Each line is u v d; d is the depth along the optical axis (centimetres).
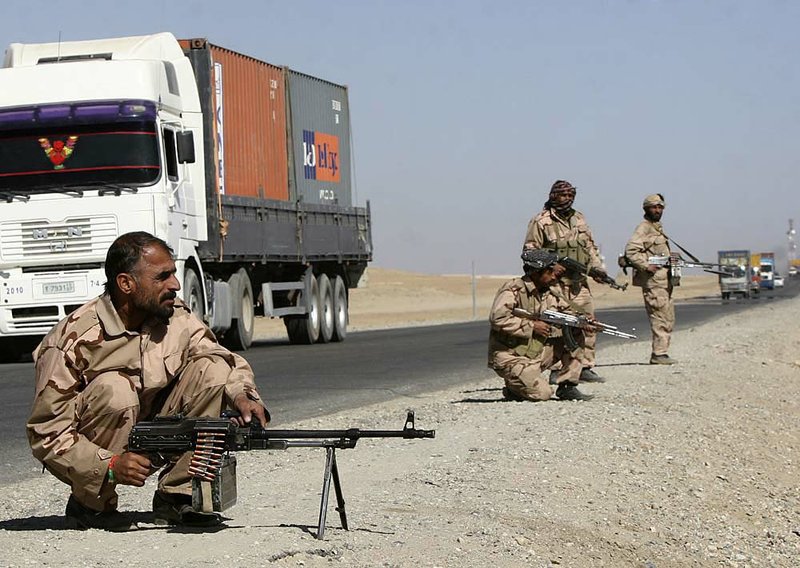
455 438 1014
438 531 667
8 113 1872
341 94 3153
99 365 604
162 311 602
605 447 997
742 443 1137
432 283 10288
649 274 1725
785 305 5172
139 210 1861
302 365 2002
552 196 1334
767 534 839
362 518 685
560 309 1323
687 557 737
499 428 1068
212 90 2322
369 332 3575
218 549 575
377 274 11081
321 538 610
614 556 702
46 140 1870
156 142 1881
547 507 770
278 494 764
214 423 584
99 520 628
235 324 2398
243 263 2453
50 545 585
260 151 2608
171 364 610
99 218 1861
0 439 1148
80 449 598
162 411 618
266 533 617
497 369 1284
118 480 596
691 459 1014
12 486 878
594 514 777
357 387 1596
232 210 2319
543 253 1253
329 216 2905
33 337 2216
